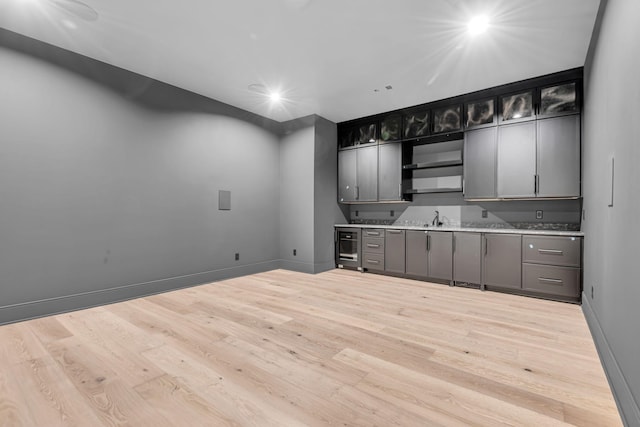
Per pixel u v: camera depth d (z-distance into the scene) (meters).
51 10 2.34
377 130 4.74
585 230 2.97
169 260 3.64
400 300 3.23
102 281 3.10
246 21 2.48
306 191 4.75
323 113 4.67
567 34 2.59
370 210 5.25
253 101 4.19
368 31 2.60
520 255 3.41
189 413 1.42
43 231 2.74
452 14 2.36
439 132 4.13
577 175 3.23
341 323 2.56
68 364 1.86
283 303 3.13
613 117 1.78
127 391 1.59
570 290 3.12
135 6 2.30
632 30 1.39
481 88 3.71
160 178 3.57
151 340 2.21
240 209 4.46
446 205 4.48
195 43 2.80
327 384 1.65
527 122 3.51
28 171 2.66
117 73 3.22
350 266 4.90
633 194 1.35
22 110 2.63
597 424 1.34
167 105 3.63
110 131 3.17
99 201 3.09
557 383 1.66
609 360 1.67
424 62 3.11
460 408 1.45
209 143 4.07
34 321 2.60
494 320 2.63
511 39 2.69
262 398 1.53
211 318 2.68
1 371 1.78
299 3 2.27
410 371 1.79
